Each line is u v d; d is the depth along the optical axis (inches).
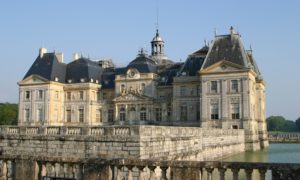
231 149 2361.0
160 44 4126.5
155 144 1189.7
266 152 2650.1
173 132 1349.7
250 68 2768.2
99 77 3730.3
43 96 3486.7
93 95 3592.5
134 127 1120.8
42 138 1298.0
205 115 2898.6
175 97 3161.9
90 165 618.2
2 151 1385.3
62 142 1256.2
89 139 1196.5
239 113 2795.3
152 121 3270.2
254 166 535.8
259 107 3216.0
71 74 3681.1
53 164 651.5
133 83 3383.4
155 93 3331.7
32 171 650.8
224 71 2854.3
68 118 3604.8
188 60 3257.9
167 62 3932.1
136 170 986.1
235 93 2812.5
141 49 3649.1
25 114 3550.7
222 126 2824.8
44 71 3563.0
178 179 576.4
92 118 3538.4
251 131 2751.0
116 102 3405.5
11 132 1386.6
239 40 2967.5
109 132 1165.1
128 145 1125.1
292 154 2454.5
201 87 2930.6
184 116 3122.5
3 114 5265.8
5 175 681.0
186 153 1470.2
